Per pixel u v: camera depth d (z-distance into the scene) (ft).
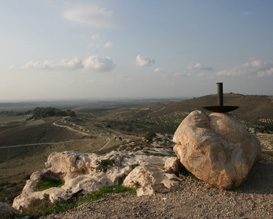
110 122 338.13
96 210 28.84
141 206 28.78
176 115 457.27
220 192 30.68
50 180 52.44
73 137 254.06
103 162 47.32
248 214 24.86
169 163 40.29
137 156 53.47
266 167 39.32
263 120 276.41
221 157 31.42
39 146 234.17
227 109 36.04
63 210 31.50
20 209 39.45
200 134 32.53
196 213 25.75
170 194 31.76
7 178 136.77
